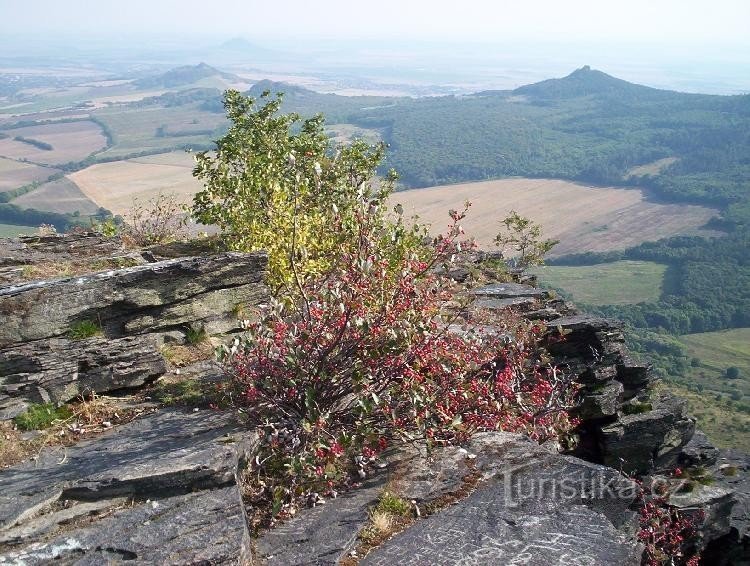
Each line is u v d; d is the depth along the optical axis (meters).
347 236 12.80
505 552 7.02
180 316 11.22
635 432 14.33
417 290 9.52
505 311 15.52
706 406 77.69
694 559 13.17
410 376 8.96
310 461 7.85
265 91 18.62
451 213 9.73
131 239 16.78
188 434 8.50
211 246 14.70
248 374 8.74
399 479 8.28
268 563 6.83
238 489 7.30
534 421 10.43
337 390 9.10
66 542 6.36
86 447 8.34
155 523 6.70
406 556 6.98
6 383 9.11
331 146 18.70
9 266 11.81
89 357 9.62
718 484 15.47
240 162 17.33
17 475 7.56
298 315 9.91
